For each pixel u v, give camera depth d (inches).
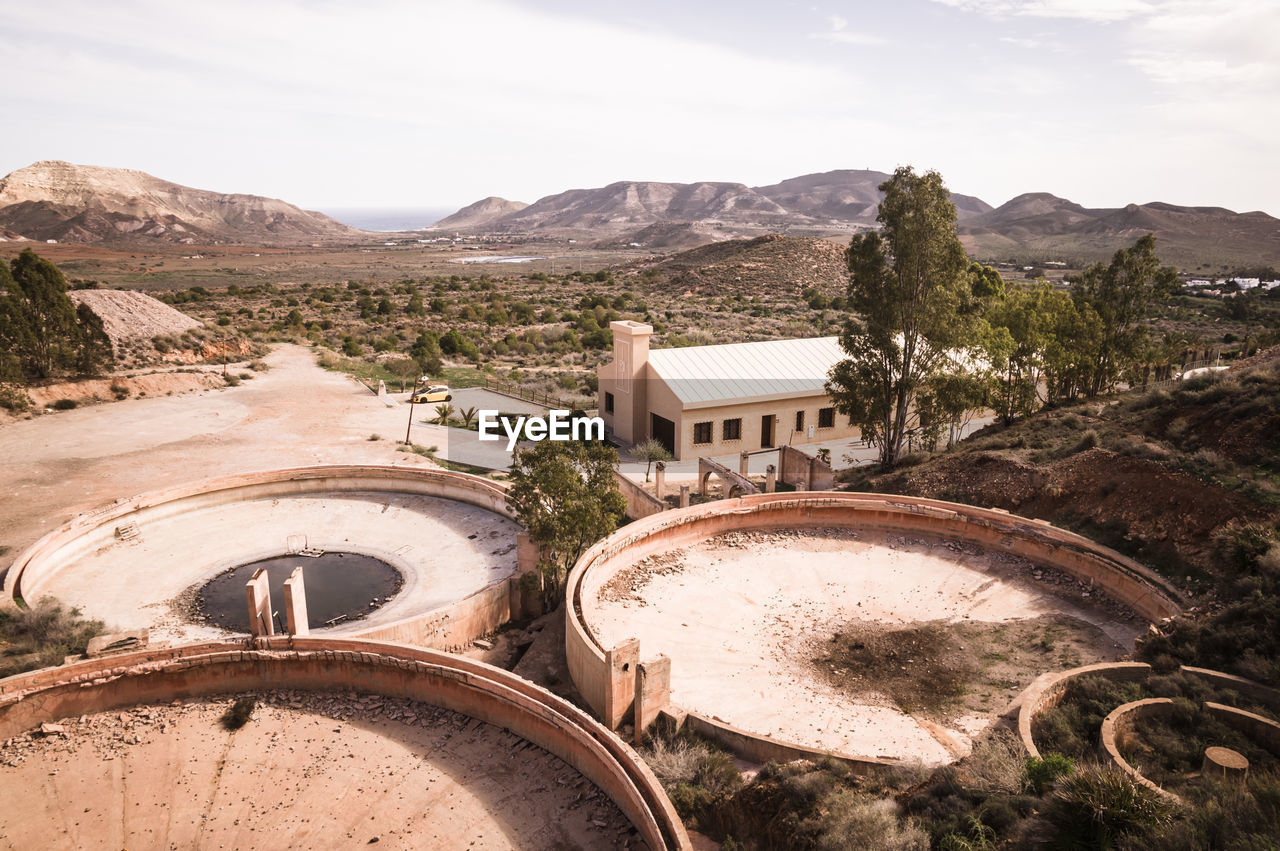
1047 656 843.4
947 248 1355.8
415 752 679.1
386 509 1357.0
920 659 854.5
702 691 778.8
